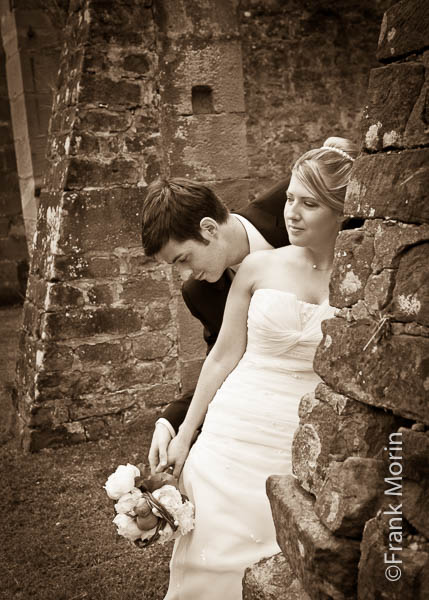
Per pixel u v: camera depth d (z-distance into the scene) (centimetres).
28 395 473
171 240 215
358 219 165
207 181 504
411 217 137
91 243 468
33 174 689
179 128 491
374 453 148
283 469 201
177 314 498
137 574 308
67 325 466
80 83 458
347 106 579
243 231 233
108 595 292
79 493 395
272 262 207
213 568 199
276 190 249
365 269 151
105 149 467
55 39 677
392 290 142
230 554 199
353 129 584
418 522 135
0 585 304
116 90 467
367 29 577
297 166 191
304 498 163
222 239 224
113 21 462
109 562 321
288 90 555
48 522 362
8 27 688
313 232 192
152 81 477
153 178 484
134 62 470
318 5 557
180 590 210
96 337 476
